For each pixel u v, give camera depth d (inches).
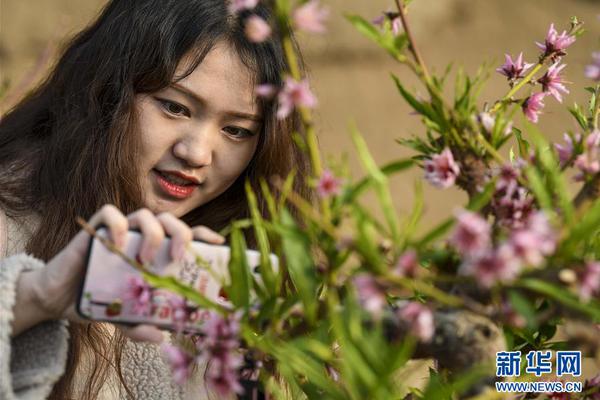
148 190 94.3
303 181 103.2
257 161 99.6
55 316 67.0
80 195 94.3
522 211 56.1
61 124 98.1
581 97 371.2
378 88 406.3
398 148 373.7
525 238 45.7
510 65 72.4
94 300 60.9
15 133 104.4
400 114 394.6
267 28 54.3
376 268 49.0
